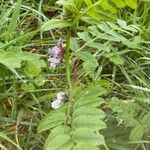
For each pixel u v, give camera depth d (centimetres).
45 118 12
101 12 13
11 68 15
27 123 15
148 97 16
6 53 14
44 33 19
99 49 16
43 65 16
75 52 14
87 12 13
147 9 19
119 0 13
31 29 19
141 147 13
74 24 13
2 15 18
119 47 18
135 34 18
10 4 20
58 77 17
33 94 15
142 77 17
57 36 19
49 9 20
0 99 15
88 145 9
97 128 10
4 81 16
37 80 16
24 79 16
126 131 14
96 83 15
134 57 18
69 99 13
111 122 14
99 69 16
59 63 16
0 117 15
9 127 15
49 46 18
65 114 12
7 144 14
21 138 15
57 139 10
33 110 16
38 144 15
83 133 10
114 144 13
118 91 16
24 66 16
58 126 11
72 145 10
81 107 11
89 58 14
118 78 17
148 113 14
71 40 15
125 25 16
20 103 16
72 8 12
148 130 13
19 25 18
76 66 16
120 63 16
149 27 19
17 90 16
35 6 20
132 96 16
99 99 12
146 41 18
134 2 13
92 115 11
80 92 13
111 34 15
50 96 15
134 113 13
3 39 17
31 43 18
